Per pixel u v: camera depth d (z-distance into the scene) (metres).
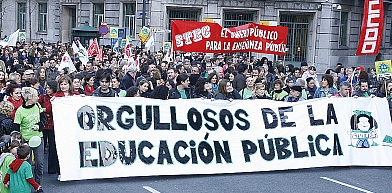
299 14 36.16
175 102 11.13
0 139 8.59
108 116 10.55
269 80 18.22
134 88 11.59
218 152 11.24
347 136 12.28
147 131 10.80
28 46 27.95
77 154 10.14
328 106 12.22
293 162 11.74
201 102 11.34
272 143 11.66
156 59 22.48
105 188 10.02
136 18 35.16
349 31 37.97
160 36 34.00
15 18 47.66
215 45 17.42
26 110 9.79
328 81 14.09
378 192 10.48
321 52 36.09
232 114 11.51
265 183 10.71
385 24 42.28
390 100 12.96
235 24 35.62
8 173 8.40
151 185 10.30
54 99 10.16
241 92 14.21
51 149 10.86
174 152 10.91
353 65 38.38
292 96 12.80
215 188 10.22
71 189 9.89
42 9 45.25
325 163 12.00
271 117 11.77
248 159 11.44
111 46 30.95
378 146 12.48
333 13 36.03
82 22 39.91
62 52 24.23
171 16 34.66
